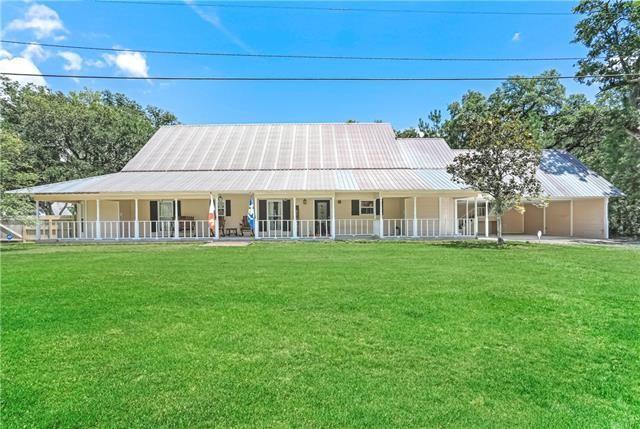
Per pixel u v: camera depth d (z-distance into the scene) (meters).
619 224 27.23
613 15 22.97
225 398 3.85
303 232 23.77
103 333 5.61
